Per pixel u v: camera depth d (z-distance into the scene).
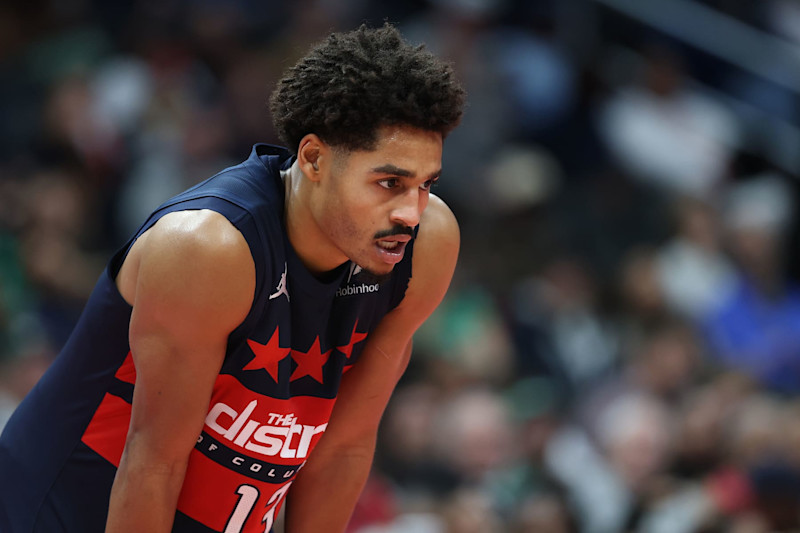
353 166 6.62
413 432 17.73
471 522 15.77
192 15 23.33
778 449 16.28
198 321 6.62
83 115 21.20
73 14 23.42
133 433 6.92
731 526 15.56
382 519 15.83
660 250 22.84
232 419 7.21
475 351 19.19
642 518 16.69
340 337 7.45
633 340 21.02
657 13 25.48
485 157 23.03
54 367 7.74
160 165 21.17
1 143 21.14
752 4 26.69
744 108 25.92
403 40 6.79
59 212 19.52
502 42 24.45
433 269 7.67
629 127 24.64
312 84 6.66
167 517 7.06
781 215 24.25
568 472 17.08
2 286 17.53
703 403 18.06
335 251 7.10
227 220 6.69
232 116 22.19
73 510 7.50
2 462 7.85
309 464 8.42
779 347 21.02
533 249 22.19
